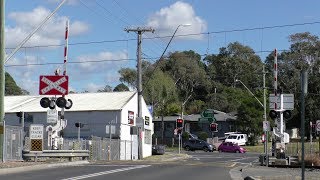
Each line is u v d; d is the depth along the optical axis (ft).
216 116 300.40
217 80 389.60
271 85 325.83
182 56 375.04
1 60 74.95
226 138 250.78
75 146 107.14
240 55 393.09
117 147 130.93
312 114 279.28
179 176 65.36
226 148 214.28
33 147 85.66
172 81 312.71
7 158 83.41
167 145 271.69
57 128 94.53
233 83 384.88
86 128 150.51
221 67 390.63
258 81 372.38
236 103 341.82
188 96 354.54
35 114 153.58
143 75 326.85
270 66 343.46
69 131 151.43
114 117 148.46
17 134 86.74
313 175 70.95
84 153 97.40
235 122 276.41
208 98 356.59
